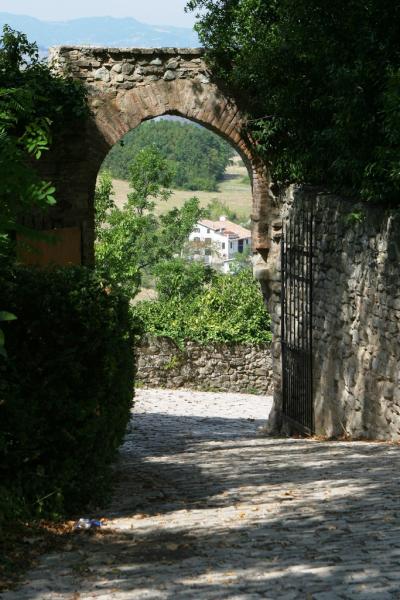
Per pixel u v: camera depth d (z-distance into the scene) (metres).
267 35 19.16
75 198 19.66
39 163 19.30
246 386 33.72
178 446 16.59
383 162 14.66
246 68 19.30
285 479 10.81
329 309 17.59
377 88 15.91
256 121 20.00
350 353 16.58
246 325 33.56
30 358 8.94
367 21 15.80
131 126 20.00
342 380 17.03
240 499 9.56
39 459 9.05
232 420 25.33
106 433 9.70
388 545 6.91
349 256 16.47
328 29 16.94
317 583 5.93
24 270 9.10
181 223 56.06
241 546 7.24
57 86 18.92
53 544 7.72
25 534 7.98
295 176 19.58
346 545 7.00
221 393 33.34
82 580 6.49
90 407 9.14
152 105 20.05
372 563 6.36
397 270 14.36
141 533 7.98
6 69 18.62
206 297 34.41
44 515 8.62
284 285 19.91
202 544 7.41
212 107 20.23
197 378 33.75
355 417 16.42
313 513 8.38
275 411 21.62
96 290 9.18
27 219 18.38
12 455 8.76
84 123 19.62
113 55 19.84
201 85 20.20
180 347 33.47
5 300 8.88
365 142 16.11
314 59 17.45
